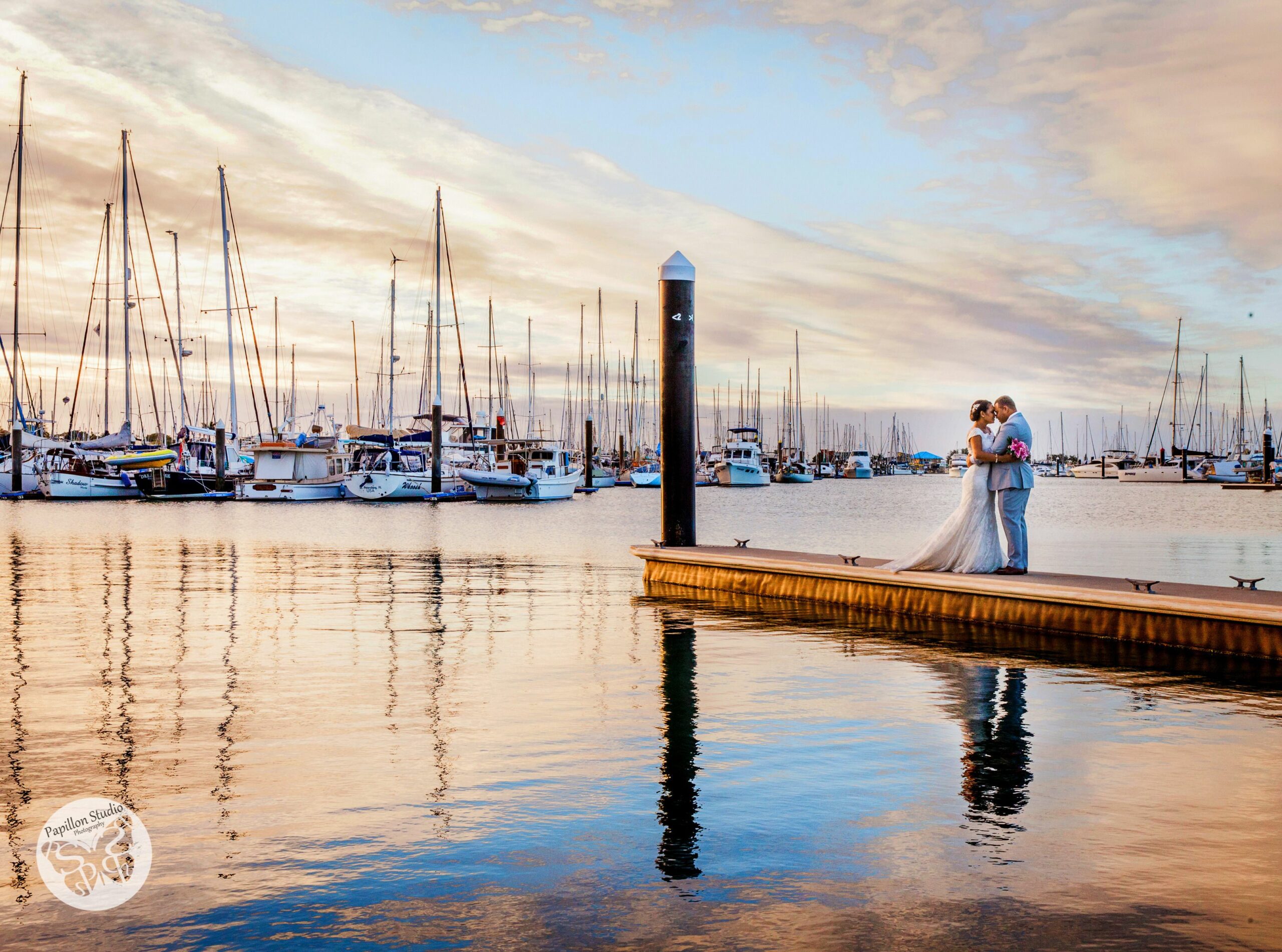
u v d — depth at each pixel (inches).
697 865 159.3
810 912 142.3
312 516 1610.5
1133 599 374.6
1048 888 150.6
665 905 144.9
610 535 1129.4
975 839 170.9
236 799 192.1
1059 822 179.8
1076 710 269.3
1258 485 3142.2
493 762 217.2
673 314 601.6
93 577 631.8
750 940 133.7
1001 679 312.2
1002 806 188.4
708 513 1911.9
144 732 243.1
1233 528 1256.8
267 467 2235.5
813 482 4845.0
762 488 3791.8
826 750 227.6
